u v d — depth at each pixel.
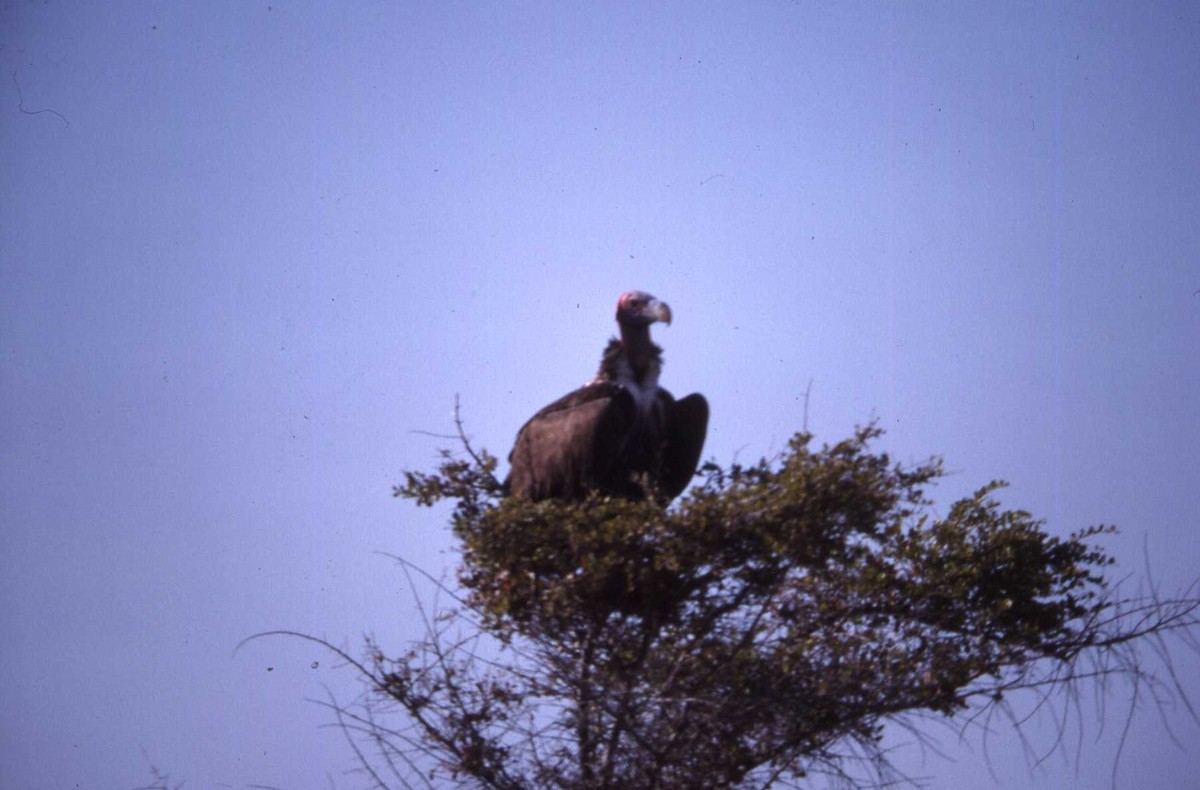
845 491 17.98
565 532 18.53
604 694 17.98
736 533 18.17
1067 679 19.48
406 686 18.61
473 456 20.80
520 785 18.22
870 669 18.88
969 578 19.98
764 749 18.55
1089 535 20.89
